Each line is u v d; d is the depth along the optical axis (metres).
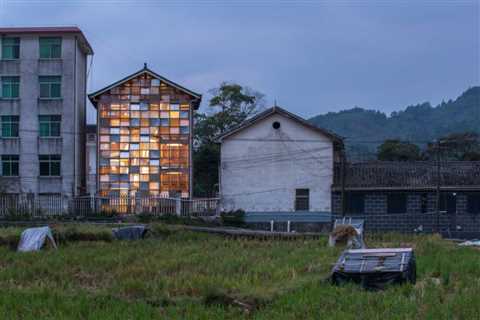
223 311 20.17
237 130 54.62
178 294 23.16
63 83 58.47
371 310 19.30
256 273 26.31
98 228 40.88
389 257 24.61
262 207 54.28
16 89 58.59
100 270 28.52
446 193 51.88
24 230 38.00
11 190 57.81
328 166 54.03
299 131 54.50
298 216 53.91
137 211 54.47
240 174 54.66
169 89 57.62
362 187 52.47
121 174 57.09
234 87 71.00
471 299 20.05
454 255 31.70
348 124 198.88
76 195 57.75
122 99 57.56
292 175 54.28
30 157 58.16
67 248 35.91
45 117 58.47
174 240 40.16
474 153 73.50
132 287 23.75
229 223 53.31
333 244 36.38
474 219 51.56
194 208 54.41
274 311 19.92
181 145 57.41
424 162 54.78
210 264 29.08
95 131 61.72
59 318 19.44
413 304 19.78
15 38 58.66
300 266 28.11
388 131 191.88
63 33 58.31
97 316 19.38
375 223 52.53
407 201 52.25
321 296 21.41
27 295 22.45
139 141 57.38
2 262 31.34
